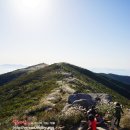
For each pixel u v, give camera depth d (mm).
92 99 27969
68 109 22734
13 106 45031
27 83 82438
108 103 26547
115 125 19859
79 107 23016
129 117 21062
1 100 62562
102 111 23078
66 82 58000
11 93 66688
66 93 41062
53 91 46031
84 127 18703
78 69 120375
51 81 63906
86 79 87188
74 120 20125
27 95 54812
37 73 95750
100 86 88188
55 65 103625
